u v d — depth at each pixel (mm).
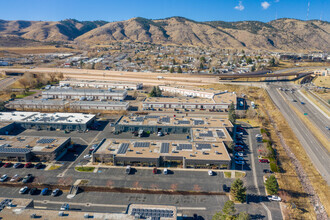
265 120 131750
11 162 83562
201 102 149000
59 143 92375
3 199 57531
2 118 118000
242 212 57719
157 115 125875
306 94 178250
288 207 65438
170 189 71000
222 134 102000
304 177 80750
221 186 72938
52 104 143750
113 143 92688
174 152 85750
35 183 72562
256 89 191625
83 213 53531
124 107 142875
